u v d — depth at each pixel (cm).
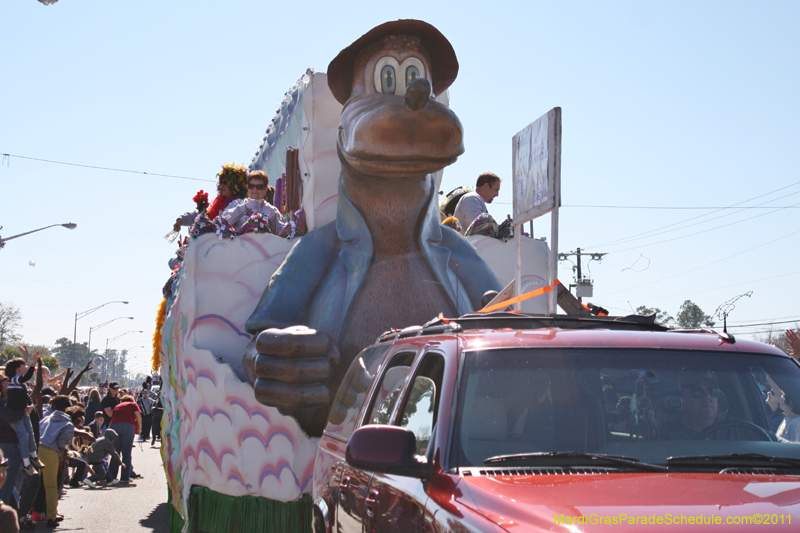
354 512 354
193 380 740
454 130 660
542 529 217
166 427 895
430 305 710
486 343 320
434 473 280
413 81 627
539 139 613
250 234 798
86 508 1054
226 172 973
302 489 652
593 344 323
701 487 252
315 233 753
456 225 959
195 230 788
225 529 681
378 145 655
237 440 683
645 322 387
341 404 488
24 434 815
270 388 628
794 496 242
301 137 892
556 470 273
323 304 707
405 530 284
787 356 343
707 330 369
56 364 4838
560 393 303
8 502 814
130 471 1373
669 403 307
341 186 757
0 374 828
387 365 408
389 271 715
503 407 297
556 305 557
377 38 736
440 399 301
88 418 1597
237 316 777
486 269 799
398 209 726
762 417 314
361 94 723
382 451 286
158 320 1005
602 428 296
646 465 278
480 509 242
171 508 858
